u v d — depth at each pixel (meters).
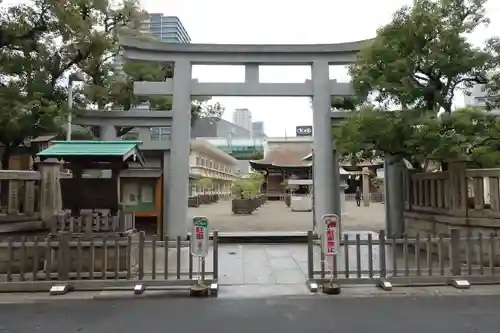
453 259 7.86
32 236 9.04
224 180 54.78
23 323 5.82
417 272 7.75
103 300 6.93
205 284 7.34
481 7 10.01
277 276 8.52
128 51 12.80
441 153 9.45
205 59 13.31
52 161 9.55
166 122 13.23
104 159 8.46
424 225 11.43
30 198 9.23
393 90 10.30
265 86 13.40
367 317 5.95
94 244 7.86
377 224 18.53
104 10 13.79
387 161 13.15
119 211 8.41
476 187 9.52
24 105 11.42
